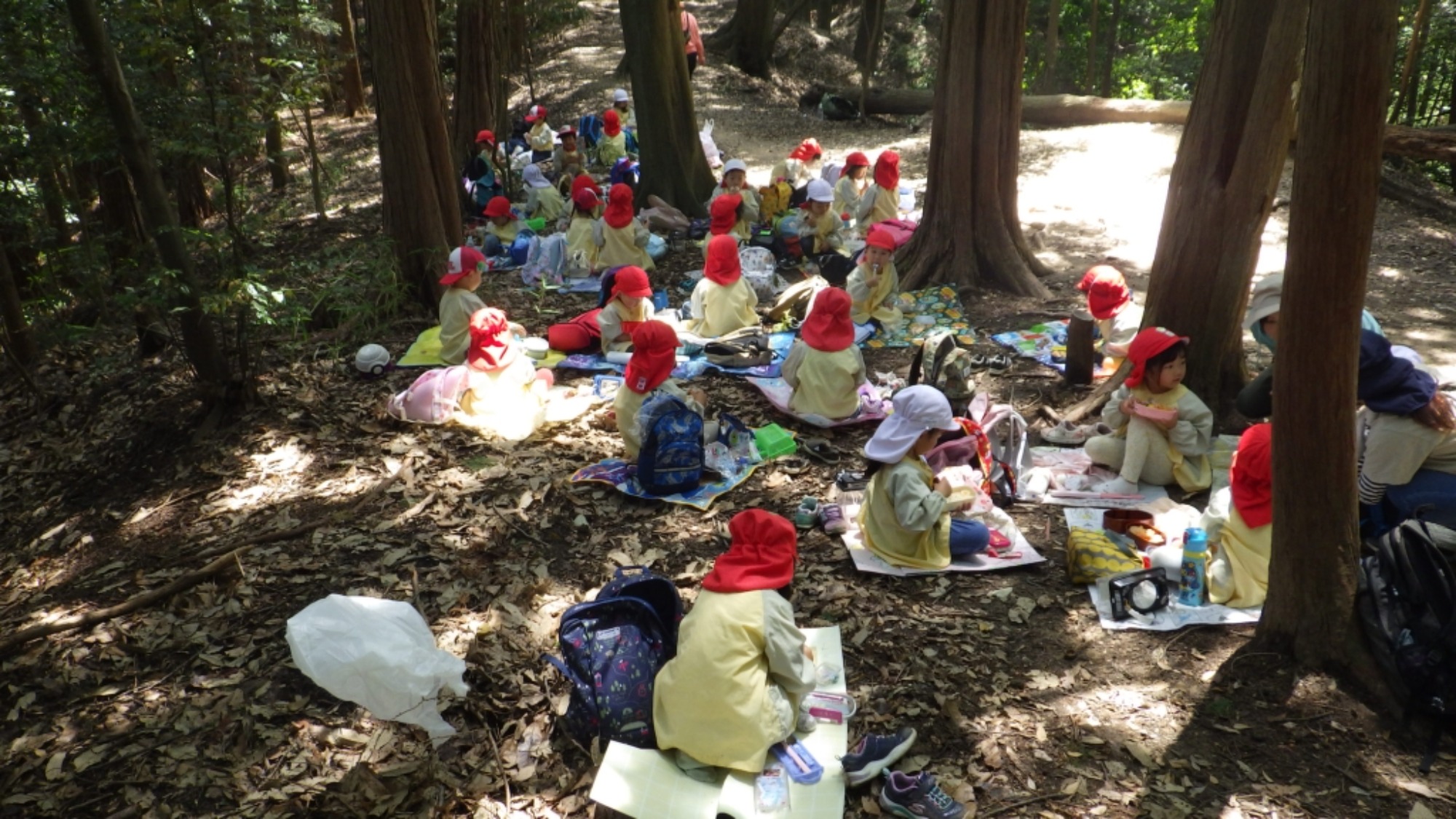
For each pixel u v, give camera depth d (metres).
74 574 5.57
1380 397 4.34
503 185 13.02
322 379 7.63
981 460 5.54
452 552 5.30
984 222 8.88
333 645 3.68
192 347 6.96
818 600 4.75
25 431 7.82
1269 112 5.56
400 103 8.67
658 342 5.77
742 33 20.86
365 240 11.27
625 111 16.16
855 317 8.25
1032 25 23.81
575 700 3.87
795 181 12.42
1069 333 6.88
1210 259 5.99
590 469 6.01
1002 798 3.55
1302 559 3.95
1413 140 11.68
